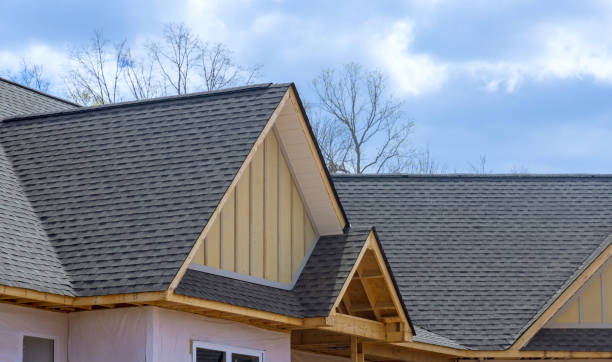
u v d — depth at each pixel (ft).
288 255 68.85
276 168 69.41
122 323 55.06
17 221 56.90
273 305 61.52
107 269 52.70
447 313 85.20
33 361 54.29
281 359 65.26
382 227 95.66
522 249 92.48
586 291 87.76
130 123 67.00
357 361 70.69
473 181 103.19
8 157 66.69
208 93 67.46
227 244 63.52
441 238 94.53
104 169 62.28
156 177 59.62
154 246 53.42
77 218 57.82
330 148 174.40
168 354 55.47
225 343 60.39
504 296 86.69
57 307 54.34
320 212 71.20
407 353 79.97
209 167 59.06
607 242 85.51
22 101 80.64
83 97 157.38
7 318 52.75
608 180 102.17
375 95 178.19
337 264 67.56
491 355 80.89
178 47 164.96
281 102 64.59
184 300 52.60
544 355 82.43
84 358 55.42
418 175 103.55
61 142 67.10
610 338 85.56
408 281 89.04
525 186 102.12
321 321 62.80
